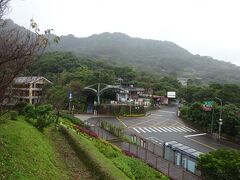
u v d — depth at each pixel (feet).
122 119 198.39
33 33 33.19
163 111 263.29
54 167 42.55
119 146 99.96
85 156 52.01
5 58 27.73
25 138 46.62
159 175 64.69
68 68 253.65
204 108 176.24
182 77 508.53
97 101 226.99
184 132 163.63
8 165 33.53
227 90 216.33
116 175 44.75
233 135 156.35
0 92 30.91
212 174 63.93
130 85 303.07
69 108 199.72
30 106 68.80
